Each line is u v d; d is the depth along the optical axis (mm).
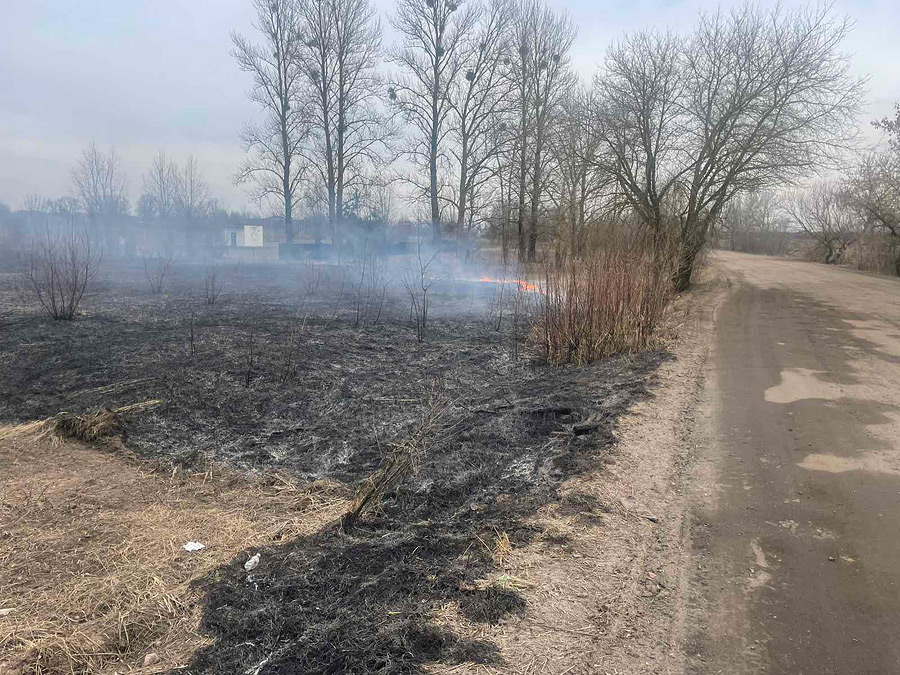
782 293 17641
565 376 7543
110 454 4984
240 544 3461
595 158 17422
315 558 3215
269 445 5160
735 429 5395
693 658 2469
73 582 3041
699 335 10438
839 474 4352
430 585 2889
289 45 32062
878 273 29359
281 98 33031
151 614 2744
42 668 2377
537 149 23469
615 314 8680
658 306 10039
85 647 2502
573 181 17469
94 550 3387
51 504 4020
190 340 8898
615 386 6801
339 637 2492
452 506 3873
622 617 2725
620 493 4035
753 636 2609
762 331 10797
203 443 5188
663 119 17203
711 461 4660
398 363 8141
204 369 7242
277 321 11211
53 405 6133
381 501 3922
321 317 11945
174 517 3844
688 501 3975
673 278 13242
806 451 4816
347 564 3115
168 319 11398
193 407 6000
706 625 2684
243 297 15656
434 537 3389
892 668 2398
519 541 3357
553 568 3094
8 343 8703
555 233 10828
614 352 8641
